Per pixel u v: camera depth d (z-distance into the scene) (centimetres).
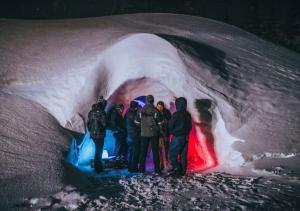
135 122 781
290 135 760
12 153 660
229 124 808
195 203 507
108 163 841
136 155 796
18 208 498
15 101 855
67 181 621
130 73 907
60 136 785
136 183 648
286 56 1427
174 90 890
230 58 1112
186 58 924
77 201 529
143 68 912
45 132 776
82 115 869
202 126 830
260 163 687
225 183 600
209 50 1102
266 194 521
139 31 1262
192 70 904
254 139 761
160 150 817
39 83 942
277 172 625
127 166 860
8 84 924
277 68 1163
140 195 566
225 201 504
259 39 1662
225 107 841
